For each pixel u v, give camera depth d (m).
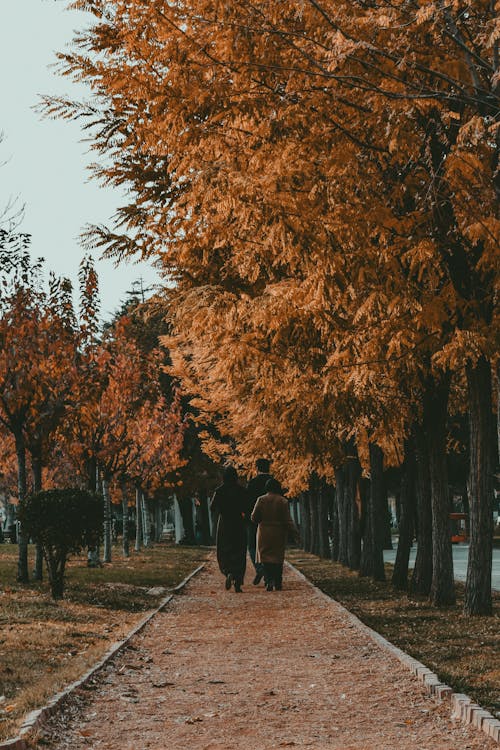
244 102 8.48
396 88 8.05
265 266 10.04
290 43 7.74
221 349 11.16
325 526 37.62
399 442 18.69
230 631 12.01
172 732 6.53
